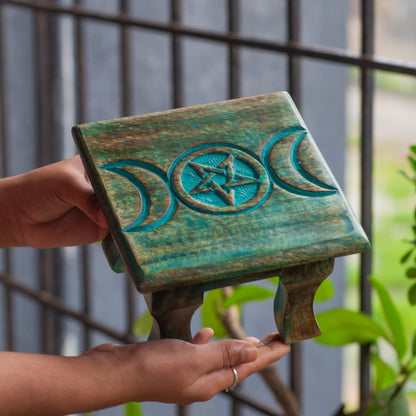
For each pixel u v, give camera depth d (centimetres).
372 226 151
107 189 118
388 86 743
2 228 141
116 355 120
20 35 247
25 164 257
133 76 250
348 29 281
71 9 188
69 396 118
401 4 740
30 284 267
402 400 143
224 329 155
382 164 614
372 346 150
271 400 277
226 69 262
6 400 117
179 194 118
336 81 285
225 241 115
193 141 122
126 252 114
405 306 453
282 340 123
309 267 118
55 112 242
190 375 119
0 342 267
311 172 120
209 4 254
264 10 260
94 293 259
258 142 122
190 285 117
